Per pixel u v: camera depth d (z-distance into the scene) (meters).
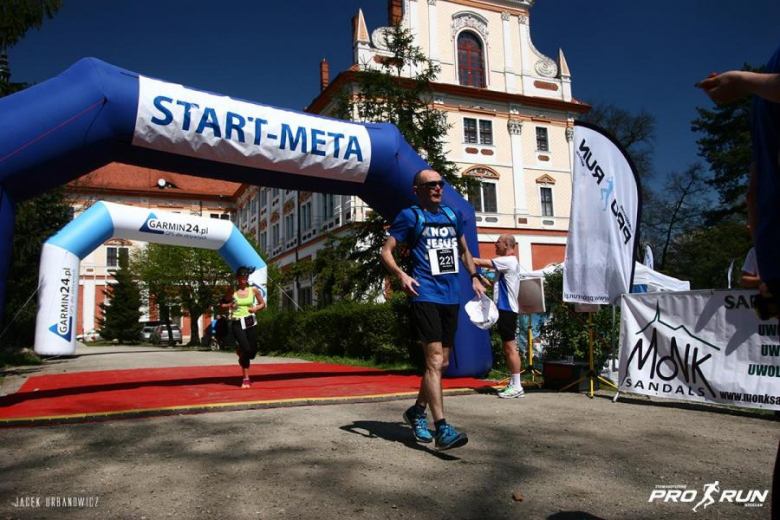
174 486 2.94
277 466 3.31
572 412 5.24
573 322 8.86
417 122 15.13
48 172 5.90
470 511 2.58
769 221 1.58
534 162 32.00
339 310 14.09
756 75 1.51
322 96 28.75
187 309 33.59
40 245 15.45
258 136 7.09
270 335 20.20
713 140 34.81
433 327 3.65
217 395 6.57
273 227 41.00
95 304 45.12
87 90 6.03
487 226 30.34
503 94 31.02
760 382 5.05
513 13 32.69
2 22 10.80
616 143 6.61
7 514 2.54
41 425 4.64
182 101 6.60
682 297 5.71
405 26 29.91
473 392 6.65
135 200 49.75
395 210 8.55
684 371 5.60
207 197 52.41
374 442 3.94
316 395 6.34
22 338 21.73
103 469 3.28
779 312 1.58
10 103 5.69
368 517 2.49
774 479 1.59
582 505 2.67
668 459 3.50
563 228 32.12
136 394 6.85
